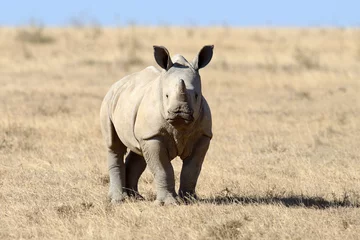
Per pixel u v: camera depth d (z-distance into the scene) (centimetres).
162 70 3259
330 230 2917
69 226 3042
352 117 6091
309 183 3884
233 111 6438
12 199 3575
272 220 3039
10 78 8894
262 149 4834
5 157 4606
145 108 3186
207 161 4469
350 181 3925
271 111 6488
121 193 3516
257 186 3819
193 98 3034
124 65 10325
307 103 6969
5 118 5803
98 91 7831
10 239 2941
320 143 5053
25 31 14750
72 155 4641
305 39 15462
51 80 8738
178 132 3130
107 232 2938
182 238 2859
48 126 5559
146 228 2972
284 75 9000
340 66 10319
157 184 3238
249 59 11369
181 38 15650
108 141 3534
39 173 4175
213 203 3331
